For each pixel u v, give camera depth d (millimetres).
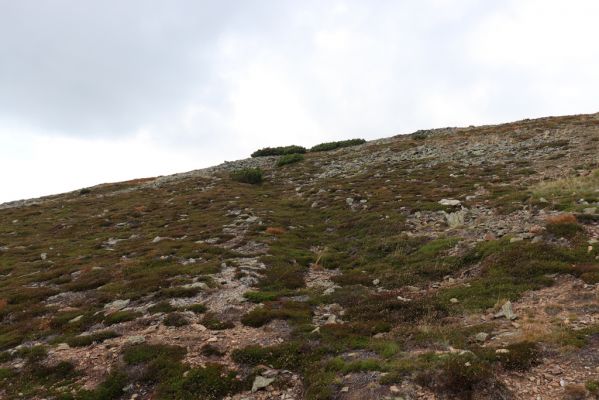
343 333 13336
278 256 22953
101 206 47906
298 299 17312
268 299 17141
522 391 9281
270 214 33562
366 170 46906
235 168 64500
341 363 11375
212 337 13914
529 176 31266
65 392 11578
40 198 64125
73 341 14336
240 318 15445
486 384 9422
